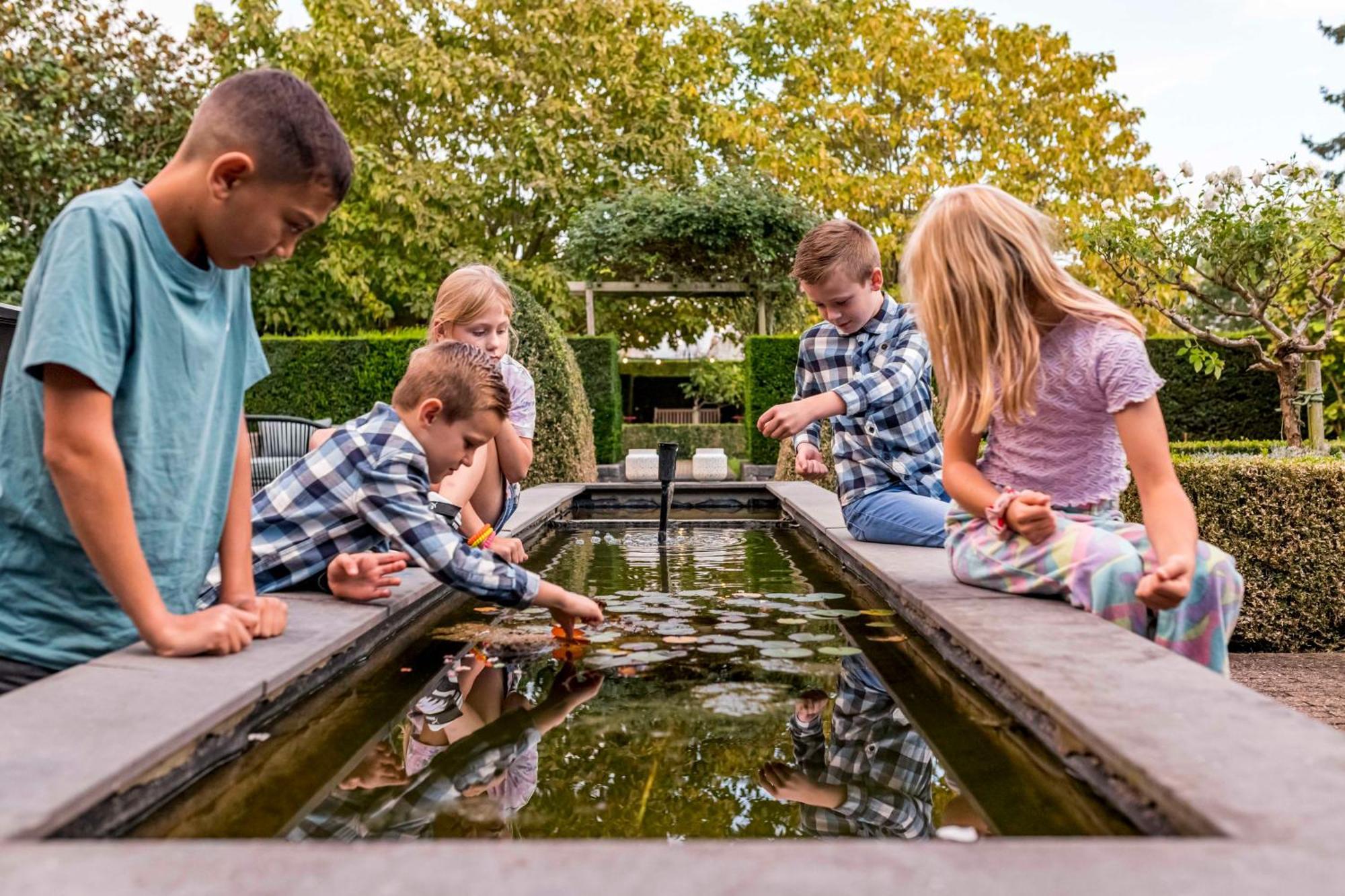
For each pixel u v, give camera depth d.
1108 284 8.45
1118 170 13.88
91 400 1.22
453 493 2.38
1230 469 3.42
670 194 12.42
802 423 2.43
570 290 13.15
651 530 4.04
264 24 14.12
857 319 2.82
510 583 1.77
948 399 1.85
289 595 1.89
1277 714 1.01
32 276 1.35
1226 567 1.48
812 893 0.61
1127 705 1.04
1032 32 14.02
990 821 0.96
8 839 0.71
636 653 1.74
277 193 1.33
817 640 1.83
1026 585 1.73
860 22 14.10
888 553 2.45
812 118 14.52
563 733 1.28
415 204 13.73
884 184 12.90
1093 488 1.76
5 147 10.81
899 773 1.12
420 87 14.42
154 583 1.35
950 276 1.73
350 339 8.73
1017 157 13.39
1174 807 0.79
